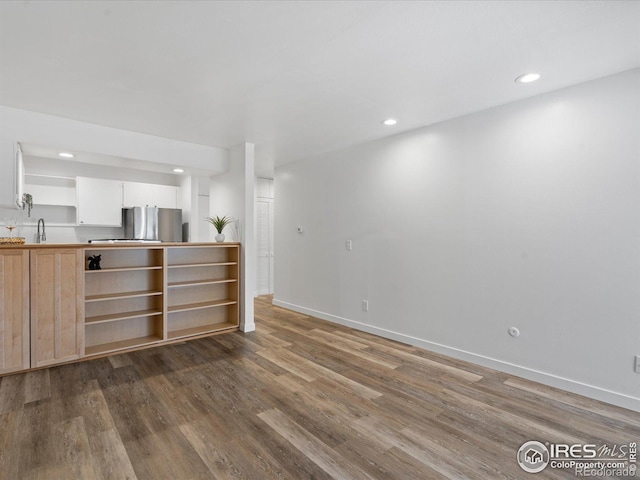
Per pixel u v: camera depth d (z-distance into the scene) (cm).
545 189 281
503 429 219
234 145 444
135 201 558
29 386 274
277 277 588
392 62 231
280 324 471
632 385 241
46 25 188
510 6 173
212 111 321
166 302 384
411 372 308
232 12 178
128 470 177
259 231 688
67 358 321
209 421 225
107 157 374
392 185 402
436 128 357
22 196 364
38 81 256
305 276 529
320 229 501
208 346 378
